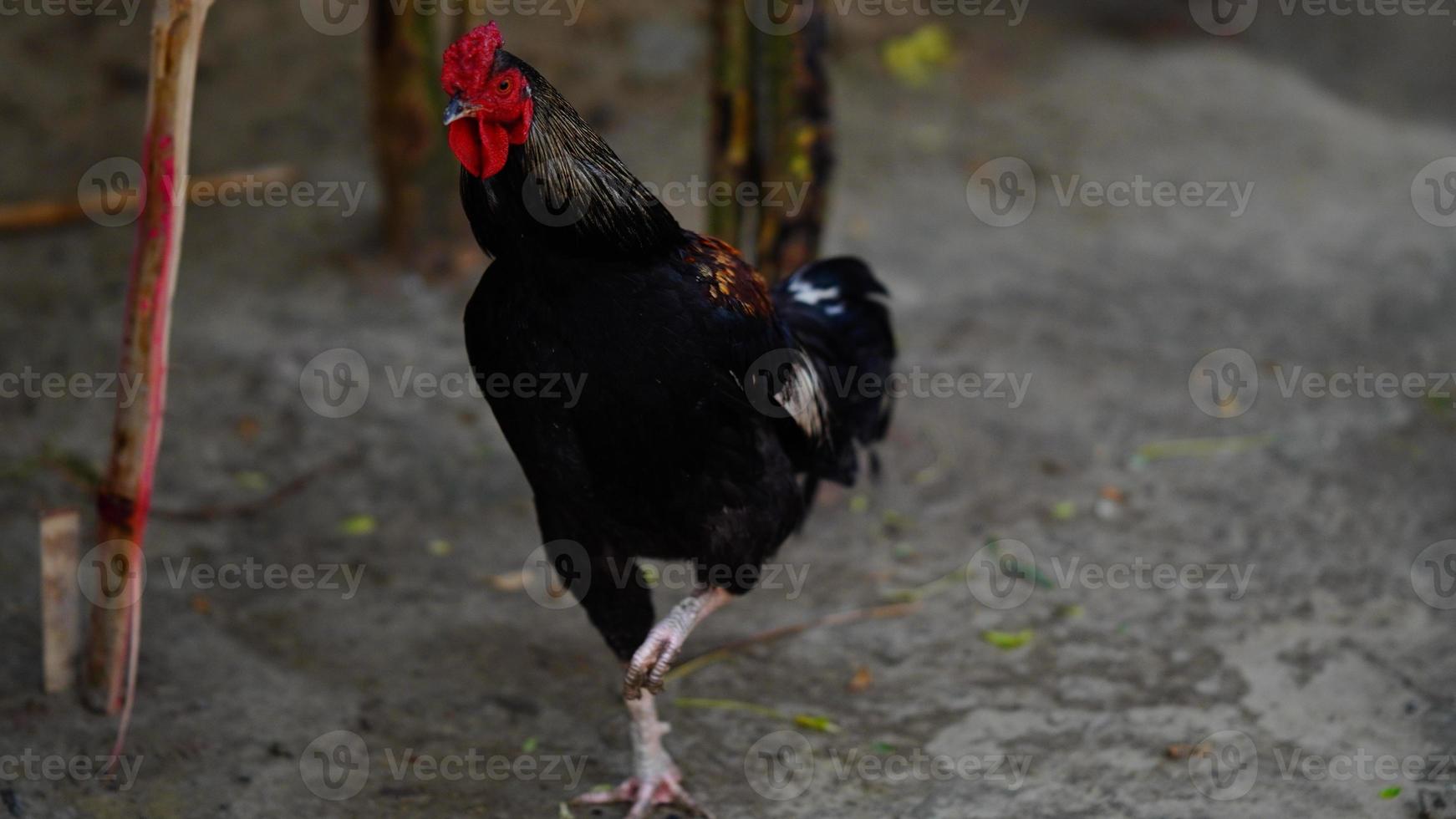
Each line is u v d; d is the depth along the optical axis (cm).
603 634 518
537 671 625
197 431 816
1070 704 599
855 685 614
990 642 644
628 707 522
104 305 955
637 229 439
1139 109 1352
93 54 1278
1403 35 1441
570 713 596
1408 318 994
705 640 646
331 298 980
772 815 531
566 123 429
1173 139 1302
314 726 576
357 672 616
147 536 714
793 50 685
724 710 596
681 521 482
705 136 1205
